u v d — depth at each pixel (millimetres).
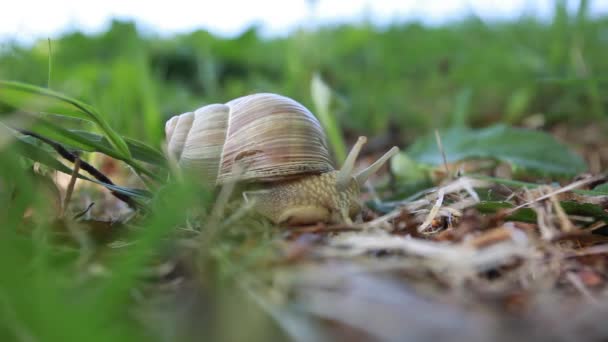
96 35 377
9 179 80
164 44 430
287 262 71
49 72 105
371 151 289
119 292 59
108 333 51
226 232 86
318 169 122
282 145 121
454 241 85
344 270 69
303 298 63
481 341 54
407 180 169
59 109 95
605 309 60
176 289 71
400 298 62
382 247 77
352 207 121
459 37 393
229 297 63
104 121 97
